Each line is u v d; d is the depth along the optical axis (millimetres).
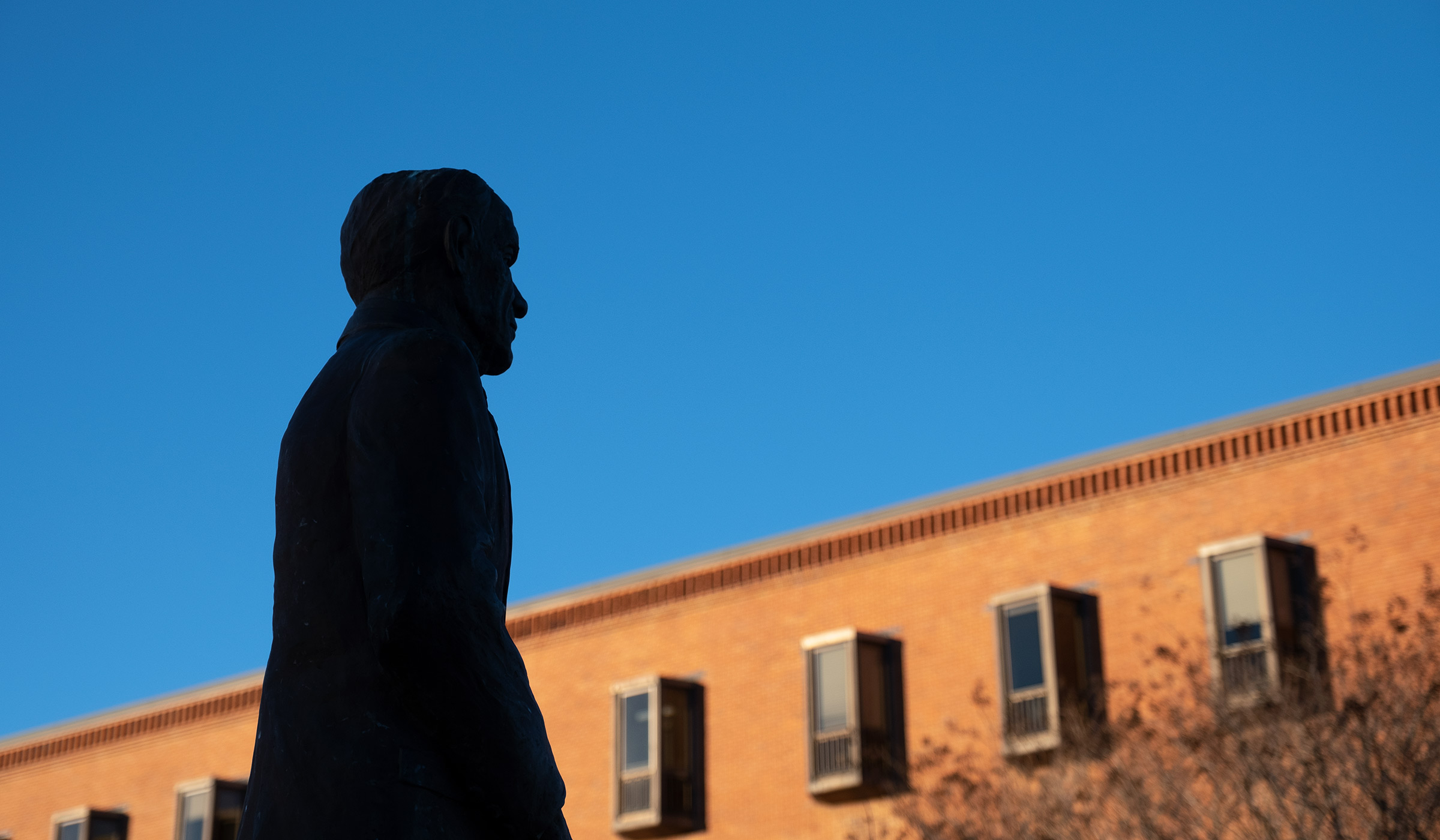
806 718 28281
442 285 3361
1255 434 24984
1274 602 23281
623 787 30188
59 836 37531
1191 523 25219
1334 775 17281
